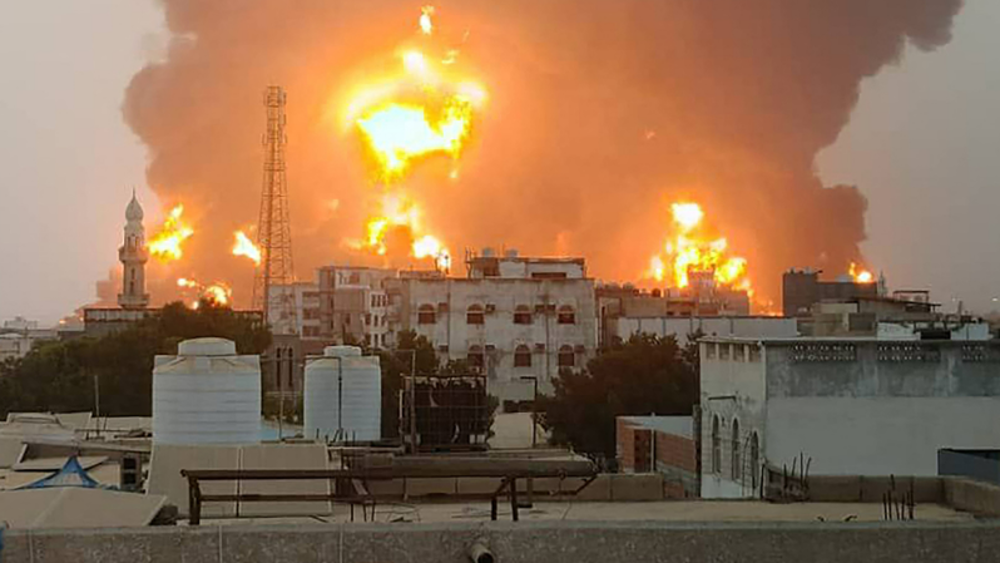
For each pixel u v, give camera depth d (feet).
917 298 338.34
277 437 183.42
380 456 85.51
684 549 45.60
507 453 119.96
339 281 507.71
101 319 469.57
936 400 153.69
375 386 178.40
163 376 126.93
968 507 73.15
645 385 293.43
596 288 514.68
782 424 152.76
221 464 80.43
